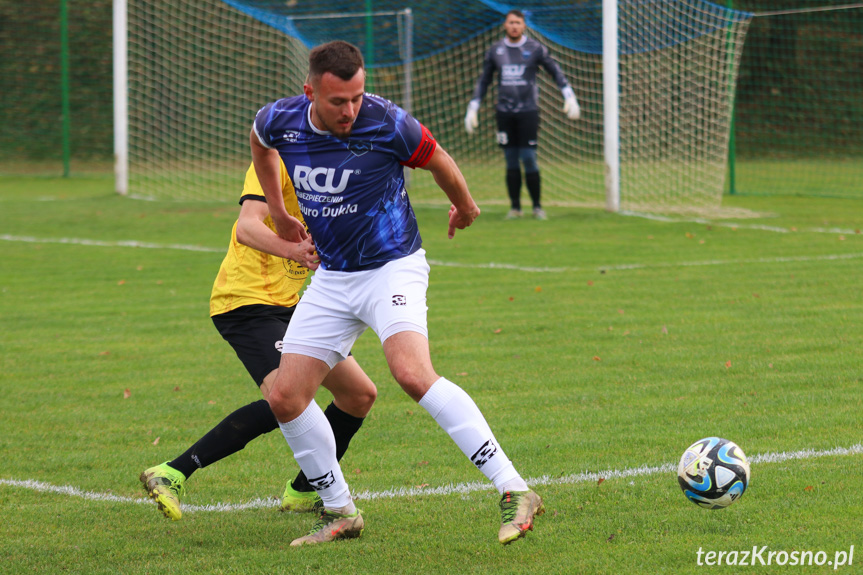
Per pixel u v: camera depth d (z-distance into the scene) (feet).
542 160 253.65
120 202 202.18
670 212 175.83
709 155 198.49
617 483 48.32
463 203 42.50
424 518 44.91
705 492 41.34
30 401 67.97
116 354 81.92
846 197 206.59
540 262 124.57
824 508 43.45
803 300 96.12
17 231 162.09
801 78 301.22
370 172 39.58
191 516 46.62
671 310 93.25
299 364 41.22
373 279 40.32
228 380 73.36
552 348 79.82
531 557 39.45
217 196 216.54
